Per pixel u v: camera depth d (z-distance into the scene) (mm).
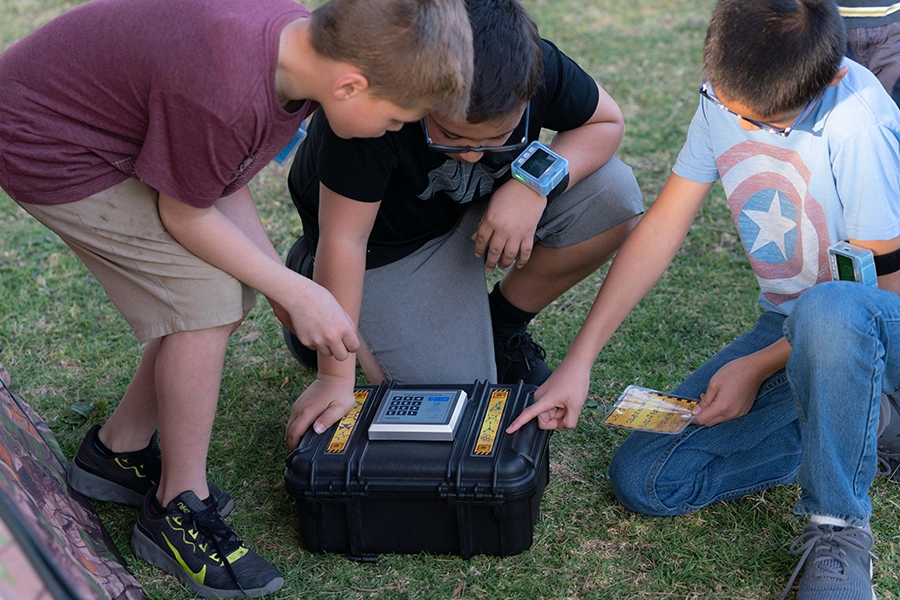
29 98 1624
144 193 1695
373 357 2307
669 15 5473
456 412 1898
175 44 1532
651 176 3607
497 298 2484
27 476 1773
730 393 1886
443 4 1511
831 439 1658
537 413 1888
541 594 1781
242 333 2801
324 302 1765
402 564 1881
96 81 1596
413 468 1813
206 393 1798
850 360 1597
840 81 1664
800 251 1878
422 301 2273
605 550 1894
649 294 2873
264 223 3428
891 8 2371
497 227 2080
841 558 1674
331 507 1866
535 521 1944
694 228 3244
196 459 1855
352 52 1489
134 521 2051
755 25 1587
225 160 1564
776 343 1846
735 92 1630
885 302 1630
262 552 1942
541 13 5559
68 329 2785
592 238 2332
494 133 1764
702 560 1852
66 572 1297
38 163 1641
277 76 1575
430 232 2297
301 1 5707
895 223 1696
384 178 1965
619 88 4445
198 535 1834
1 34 5184
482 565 1862
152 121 1549
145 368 1978
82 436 2342
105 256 1740
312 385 2027
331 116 1598
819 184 1759
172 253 1715
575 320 2781
